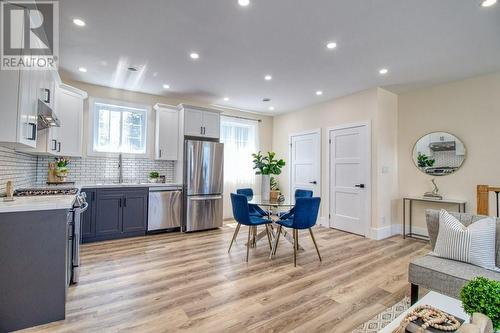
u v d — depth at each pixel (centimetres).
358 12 229
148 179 475
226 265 297
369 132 436
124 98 457
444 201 383
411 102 451
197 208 458
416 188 441
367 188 435
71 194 266
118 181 453
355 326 184
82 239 371
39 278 183
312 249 364
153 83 421
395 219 457
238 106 563
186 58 327
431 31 258
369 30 258
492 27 249
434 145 420
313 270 286
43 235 186
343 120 482
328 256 334
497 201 326
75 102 371
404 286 247
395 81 402
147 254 332
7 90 179
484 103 371
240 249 359
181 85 430
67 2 215
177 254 333
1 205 177
